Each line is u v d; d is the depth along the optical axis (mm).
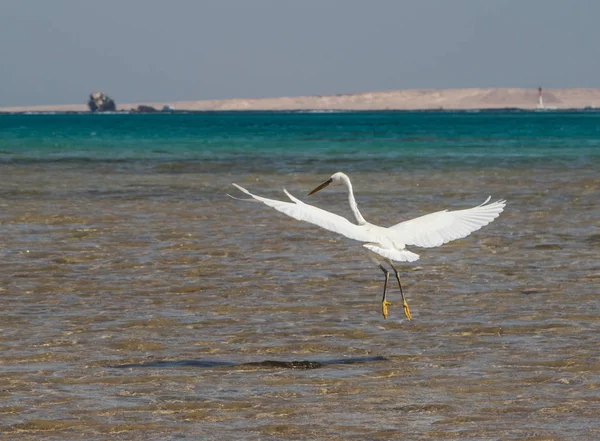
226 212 29516
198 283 18266
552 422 10070
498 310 15891
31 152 68250
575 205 31516
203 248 22391
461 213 10672
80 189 37344
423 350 13328
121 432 9828
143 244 22953
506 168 50500
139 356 13008
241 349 13438
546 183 40438
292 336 14219
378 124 174375
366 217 29078
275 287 17938
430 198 34719
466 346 13539
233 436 9680
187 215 28672
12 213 28750
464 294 17266
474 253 21828
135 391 11305
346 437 9625
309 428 9914
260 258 21094
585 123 167500
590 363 12484
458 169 50094
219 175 46094
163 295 17172
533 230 25547
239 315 15625
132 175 45719
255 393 11219
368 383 11641
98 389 11383
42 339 13891
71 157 61688
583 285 18031
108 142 87812
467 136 102500
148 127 153375
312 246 22734
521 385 11500
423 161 57656
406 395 11117
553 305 16234
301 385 11562
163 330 14562
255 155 65438
